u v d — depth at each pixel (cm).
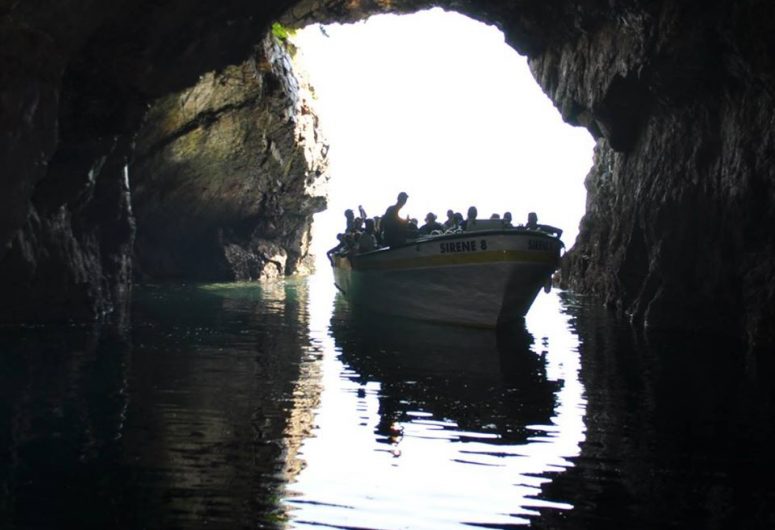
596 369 973
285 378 869
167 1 1132
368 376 898
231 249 2667
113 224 1588
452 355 1078
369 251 1756
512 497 495
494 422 687
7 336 1077
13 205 959
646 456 587
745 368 985
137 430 623
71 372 852
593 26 1662
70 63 1133
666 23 1321
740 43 1184
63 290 1245
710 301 1359
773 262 1190
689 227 1426
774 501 491
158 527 432
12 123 916
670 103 1480
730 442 627
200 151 2258
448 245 1440
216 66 1412
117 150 1477
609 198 2072
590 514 468
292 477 523
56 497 472
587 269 2234
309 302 1877
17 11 860
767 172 1223
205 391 784
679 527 450
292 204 2928
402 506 475
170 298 1834
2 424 630
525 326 1459
